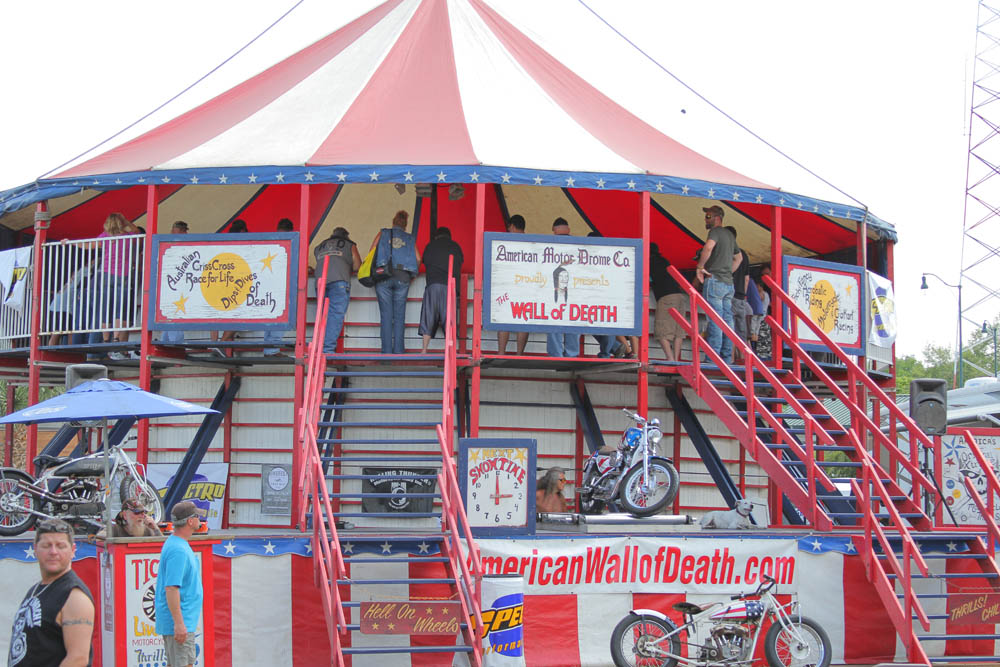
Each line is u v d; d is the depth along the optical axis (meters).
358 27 20.11
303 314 15.04
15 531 13.17
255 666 12.84
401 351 16.64
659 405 18.86
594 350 18.50
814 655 12.80
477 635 11.83
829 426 16.55
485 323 15.05
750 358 15.33
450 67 18.36
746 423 16.84
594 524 13.96
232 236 15.24
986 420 22.03
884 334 18.70
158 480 17.66
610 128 18.03
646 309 15.68
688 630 12.64
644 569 13.75
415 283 18.25
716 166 17.58
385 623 11.62
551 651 13.29
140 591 10.97
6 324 17.12
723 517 14.99
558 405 18.25
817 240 20.45
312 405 13.95
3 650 12.70
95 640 12.37
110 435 15.91
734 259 17.34
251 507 17.48
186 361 16.52
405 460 14.14
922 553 14.93
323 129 16.66
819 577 14.17
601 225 21.08
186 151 16.42
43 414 11.49
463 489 13.44
